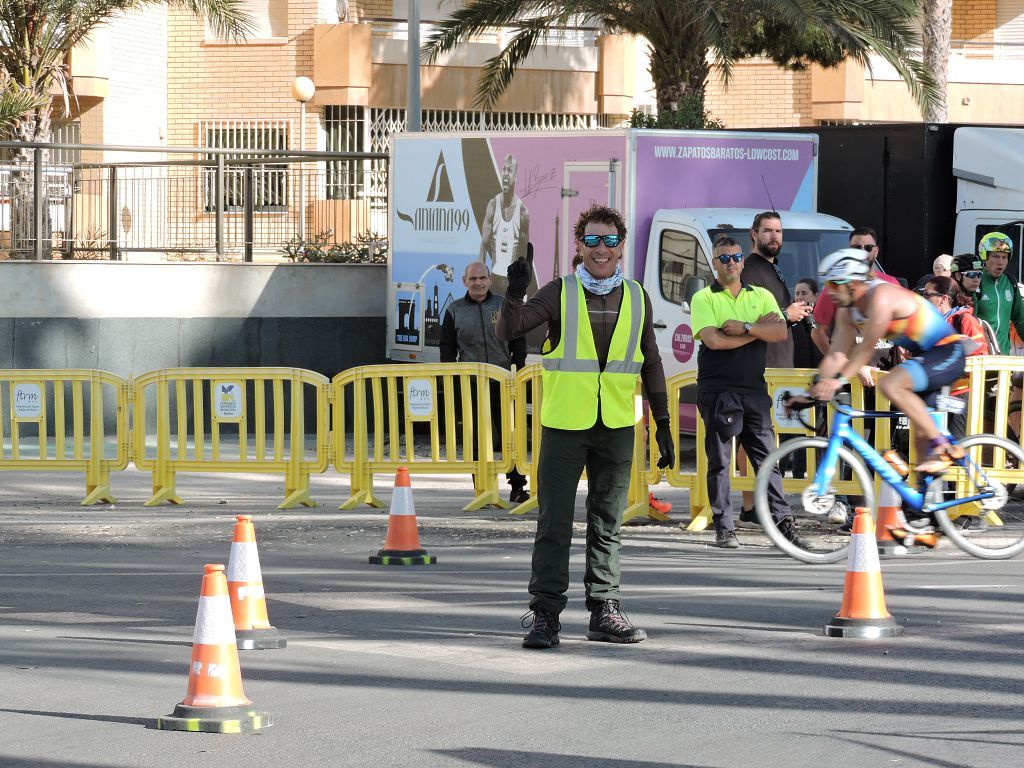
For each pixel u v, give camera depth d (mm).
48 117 71125
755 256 35125
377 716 19422
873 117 99062
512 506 40625
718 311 33281
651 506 38344
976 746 17891
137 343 59094
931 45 82000
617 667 22125
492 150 51875
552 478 23406
